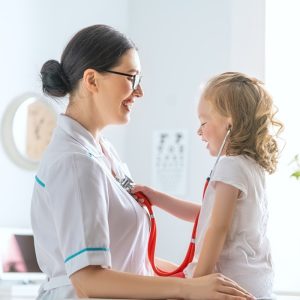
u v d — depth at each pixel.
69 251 2.03
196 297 1.91
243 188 2.17
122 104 2.34
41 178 2.19
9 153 4.18
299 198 4.13
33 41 4.33
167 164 4.59
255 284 2.19
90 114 2.35
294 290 4.06
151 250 2.45
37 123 4.30
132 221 2.33
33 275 4.04
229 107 2.30
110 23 4.75
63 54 2.36
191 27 4.57
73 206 2.05
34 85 4.32
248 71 4.22
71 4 4.54
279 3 4.24
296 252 4.11
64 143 2.25
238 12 4.27
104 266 2.02
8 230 4.03
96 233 2.03
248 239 2.21
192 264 2.30
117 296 1.97
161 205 2.64
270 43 4.24
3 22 4.19
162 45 4.69
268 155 2.31
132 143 4.75
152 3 4.75
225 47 4.39
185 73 4.57
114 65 2.29
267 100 2.36
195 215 2.70
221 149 2.26
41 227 2.23
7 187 4.16
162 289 1.93
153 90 4.70
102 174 2.17
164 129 4.63
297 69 4.20
